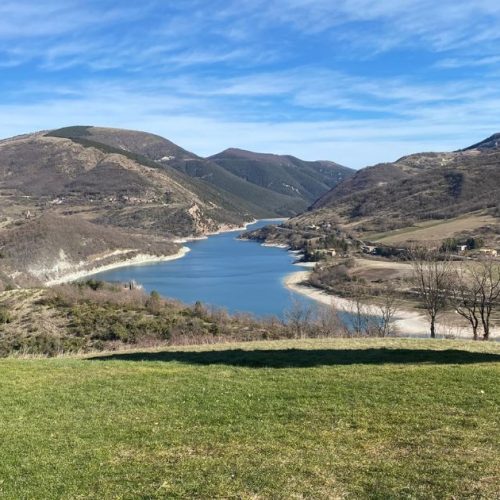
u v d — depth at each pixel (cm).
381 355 1898
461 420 1155
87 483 936
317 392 1412
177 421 1241
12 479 958
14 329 4712
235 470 962
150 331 4650
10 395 1465
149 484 924
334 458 994
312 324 5088
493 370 1533
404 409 1245
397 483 880
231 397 1405
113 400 1412
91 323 4828
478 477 881
